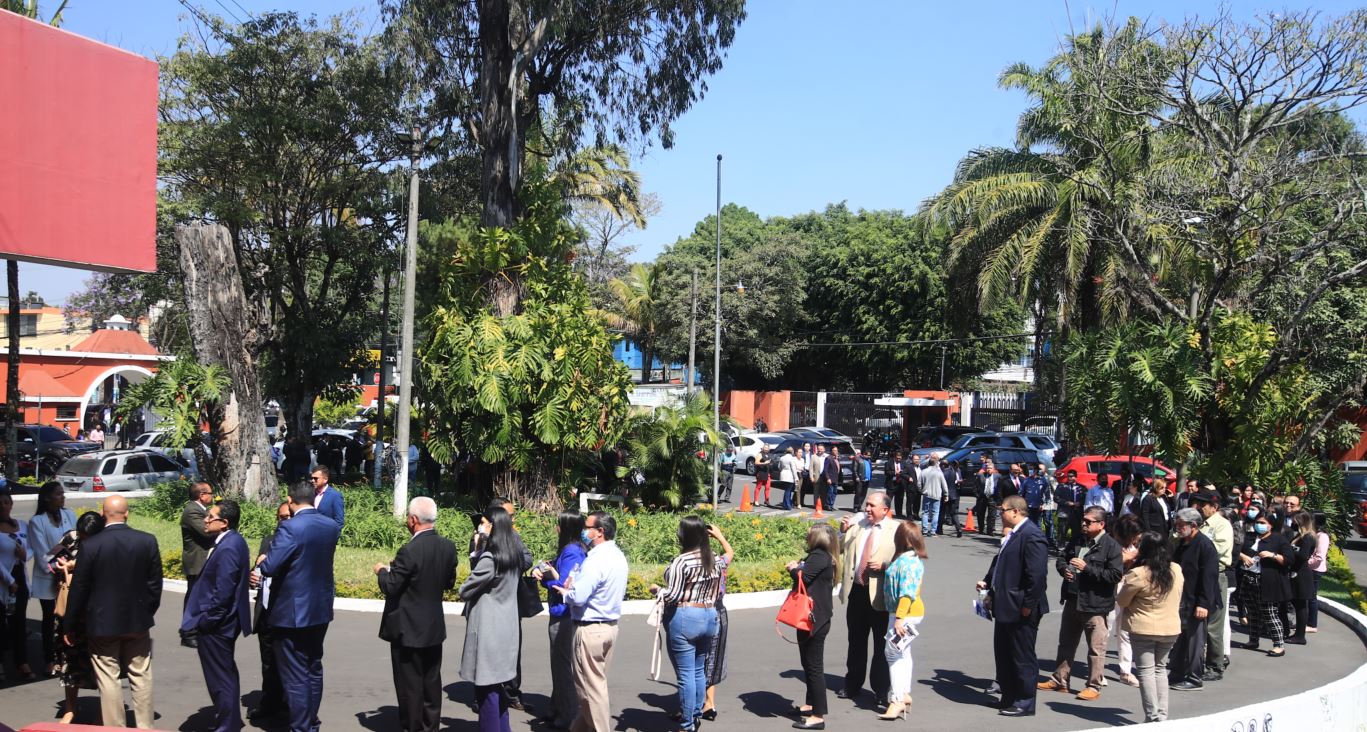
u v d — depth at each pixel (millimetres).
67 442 34188
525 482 17734
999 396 43281
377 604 11875
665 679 9375
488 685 6863
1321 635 12852
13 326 21047
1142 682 8008
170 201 26328
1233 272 19078
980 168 29891
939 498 21797
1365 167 19312
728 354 52875
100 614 6891
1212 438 18594
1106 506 17609
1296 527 12773
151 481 25031
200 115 26703
